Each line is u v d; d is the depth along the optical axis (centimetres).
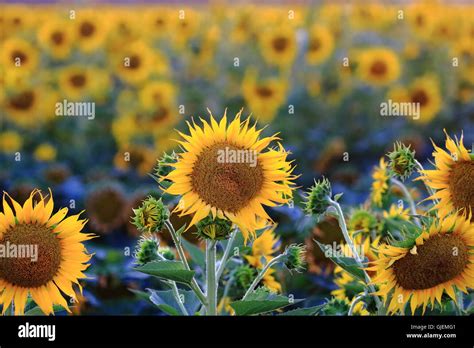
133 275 235
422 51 582
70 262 186
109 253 262
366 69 535
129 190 352
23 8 563
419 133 498
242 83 555
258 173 184
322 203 190
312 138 495
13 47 493
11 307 186
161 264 182
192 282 186
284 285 222
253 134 184
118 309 236
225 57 588
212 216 182
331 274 234
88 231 282
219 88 565
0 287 184
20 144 477
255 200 183
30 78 506
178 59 586
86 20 539
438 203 192
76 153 480
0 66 490
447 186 191
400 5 613
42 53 539
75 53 557
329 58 575
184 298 197
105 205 281
